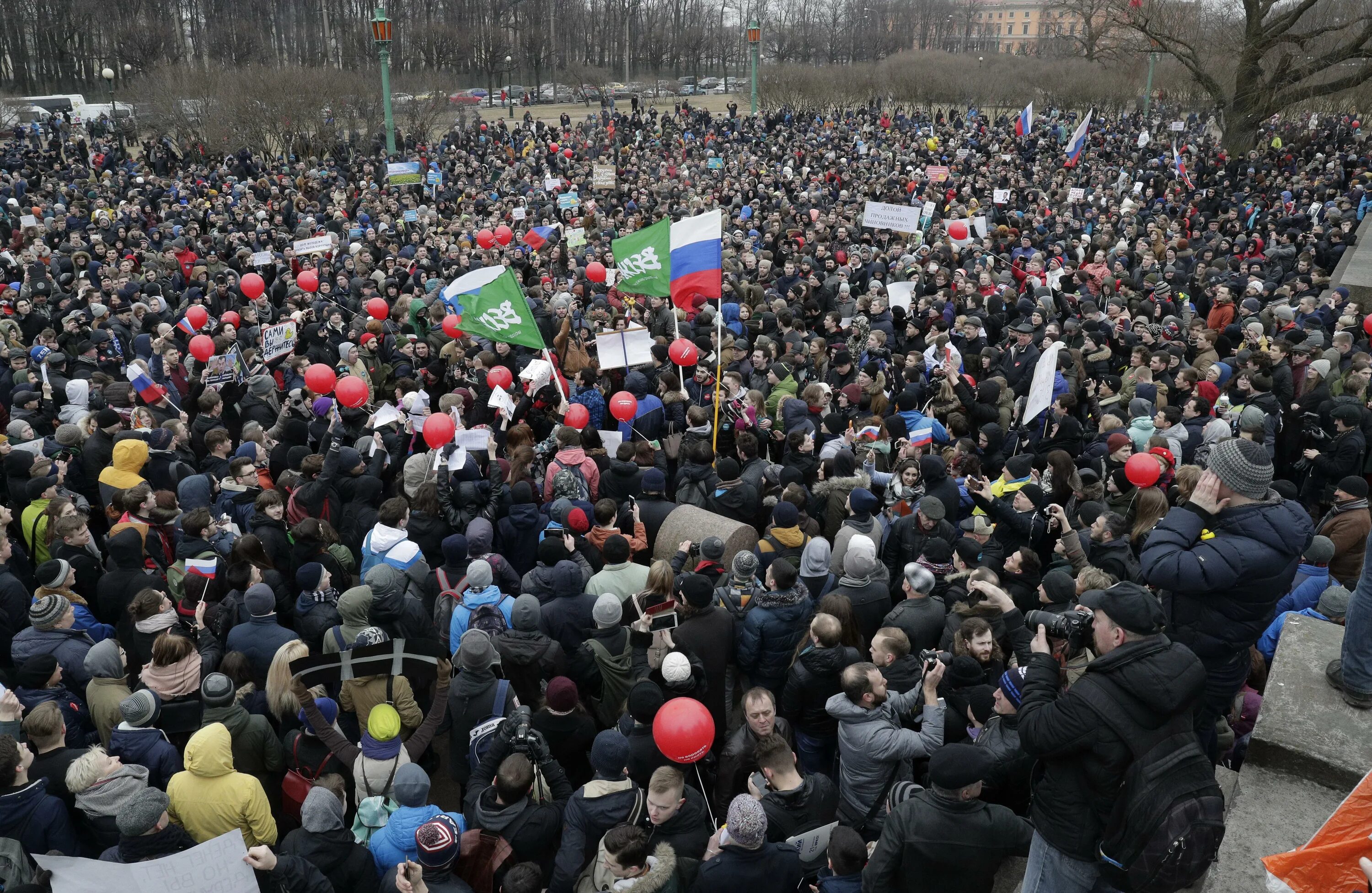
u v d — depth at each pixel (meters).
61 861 3.94
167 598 5.86
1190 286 17.20
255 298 13.84
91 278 16.33
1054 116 53.75
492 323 9.54
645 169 36.06
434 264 17.95
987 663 4.84
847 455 7.56
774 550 6.61
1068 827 3.36
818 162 37.75
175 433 8.54
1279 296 14.49
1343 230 20.61
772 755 4.29
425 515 7.20
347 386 8.48
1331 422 9.45
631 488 7.97
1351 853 2.94
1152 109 53.91
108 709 5.16
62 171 32.78
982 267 16.45
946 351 9.98
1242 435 7.71
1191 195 29.50
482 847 4.29
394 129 34.81
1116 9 39.56
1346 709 4.21
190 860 3.89
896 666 5.03
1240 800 4.00
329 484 7.49
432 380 10.97
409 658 5.17
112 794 4.41
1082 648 4.21
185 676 5.11
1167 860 3.05
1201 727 4.44
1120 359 12.58
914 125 52.09
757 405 9.22
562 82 77.31
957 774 3.62
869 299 12.84
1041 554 6.82
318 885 4.01
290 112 37.94
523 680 5.55
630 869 3.84
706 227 9.30
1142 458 6.52
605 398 10.87
